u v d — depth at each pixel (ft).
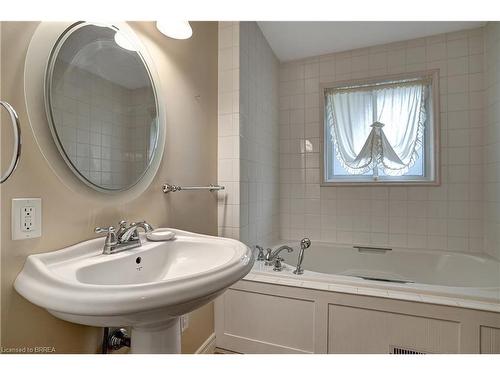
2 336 1.99
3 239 2.00
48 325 2.32
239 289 5.06
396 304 4.04
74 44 2.64
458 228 6.97
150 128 3.66
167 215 4.04
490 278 5.89
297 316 4.62
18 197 2.11
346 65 8.11
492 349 3.62
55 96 2.43
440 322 3.83
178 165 4.33
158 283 1.77
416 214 7.38
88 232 2.73
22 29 2.20
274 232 8.24
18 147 1.66
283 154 8.81
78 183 2.64
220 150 5.75
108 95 3.03
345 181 8.16
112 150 3.06
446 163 7.09
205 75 5.26
